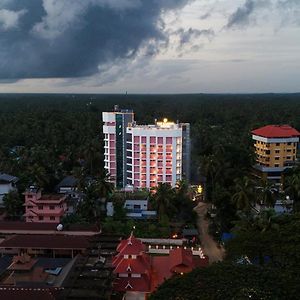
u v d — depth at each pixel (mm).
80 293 63062
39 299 62031
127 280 69750
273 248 70188
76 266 75000
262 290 45094
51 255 88125
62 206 106750
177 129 131250
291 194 106875
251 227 80875
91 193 109250
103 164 151625
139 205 116625
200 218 116562
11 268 72562
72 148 180750
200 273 49312
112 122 139125
